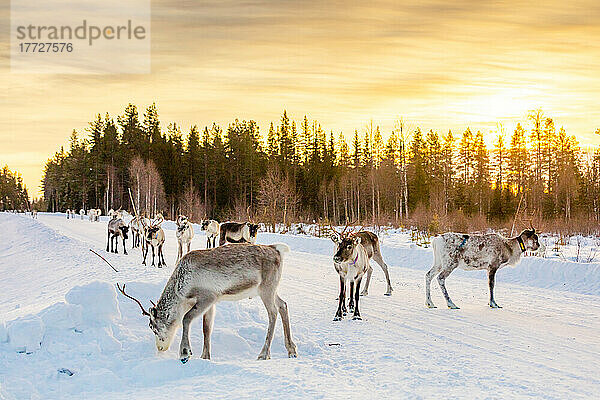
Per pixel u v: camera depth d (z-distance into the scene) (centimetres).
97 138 8356
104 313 843
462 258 1199
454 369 724
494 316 1086
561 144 6088
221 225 2245
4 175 13038
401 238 2958
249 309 1035
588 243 2452
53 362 720
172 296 779
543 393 628
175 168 8075
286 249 830
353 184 6372
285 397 598
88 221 5756
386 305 1215
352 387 642
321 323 1026
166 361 712
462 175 7019
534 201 5281
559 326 991
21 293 1747
